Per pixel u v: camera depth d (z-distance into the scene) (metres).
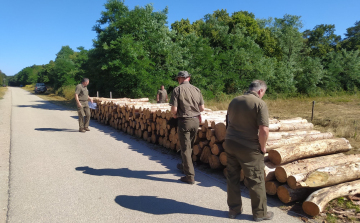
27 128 8.90
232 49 23.98
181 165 4.69
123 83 16.16
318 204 3.03
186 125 4.04
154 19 17.56
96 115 11.39
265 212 3.00
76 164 5.07
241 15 31.73
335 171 3.43
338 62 27.11
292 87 23.41
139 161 5.34
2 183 4.06
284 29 30.47
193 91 4.15
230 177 3.07
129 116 8.12
